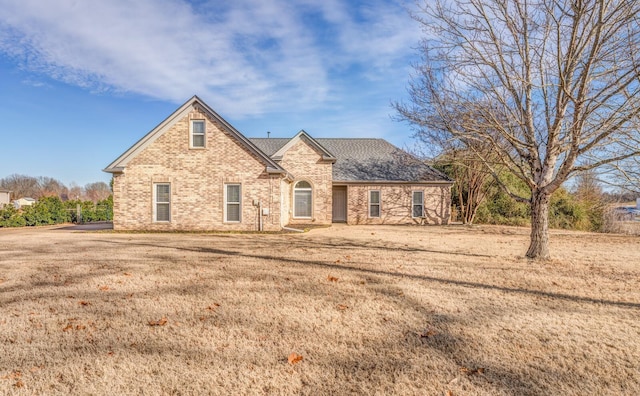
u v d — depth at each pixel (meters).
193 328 4.46
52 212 25.39
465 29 9.55
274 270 7.94
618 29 7.36
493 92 9.95
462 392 3.05
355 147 26.66
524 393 3.05
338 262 8.95
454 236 16.23
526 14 8.94
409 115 11.05
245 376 3.31
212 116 17.05
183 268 8.12
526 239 15.22
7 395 2.98
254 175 17.14
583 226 25.59
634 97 7.45
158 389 3.08
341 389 3.10
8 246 11.72
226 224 17.08
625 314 5.10
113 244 12.30
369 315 4.97
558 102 8.62
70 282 6.78
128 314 4.98
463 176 26.14
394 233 17.14
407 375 3.34
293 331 4.39
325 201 22.27
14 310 5.11
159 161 16.97
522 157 10.31
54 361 3.58
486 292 6.21
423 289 6.36
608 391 3.08
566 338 4.22
